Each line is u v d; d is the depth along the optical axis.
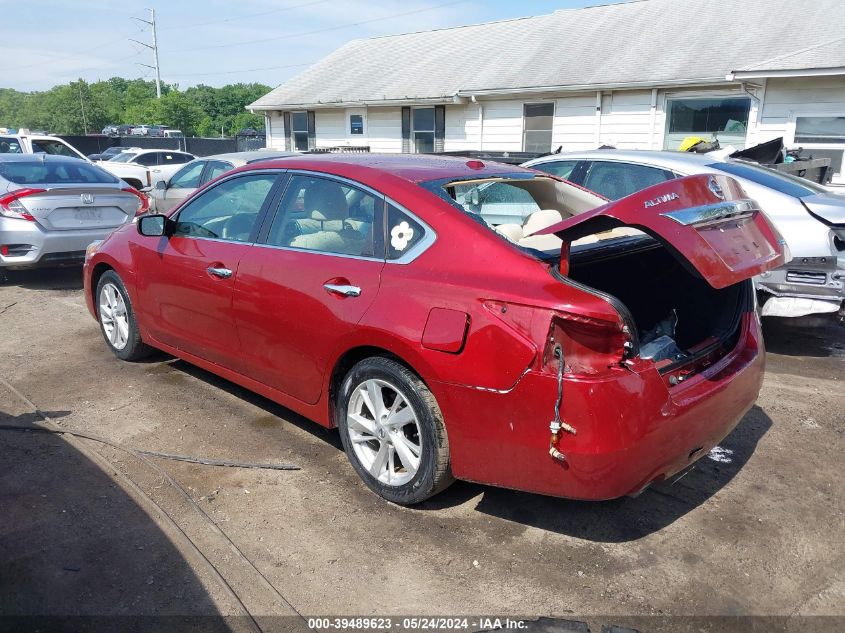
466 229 3.11
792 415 4.61
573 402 2.66
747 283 3.64
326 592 2.79
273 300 3.74
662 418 2.77
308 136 20.47
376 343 3.23
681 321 3.77
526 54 16.88
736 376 3.22
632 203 2.73
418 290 3.10
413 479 3.26
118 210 8.37
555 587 2.85
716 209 2.92
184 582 2.82
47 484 3.54
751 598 2.79
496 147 16.44
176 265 4.45
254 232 4.02
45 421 4.29
